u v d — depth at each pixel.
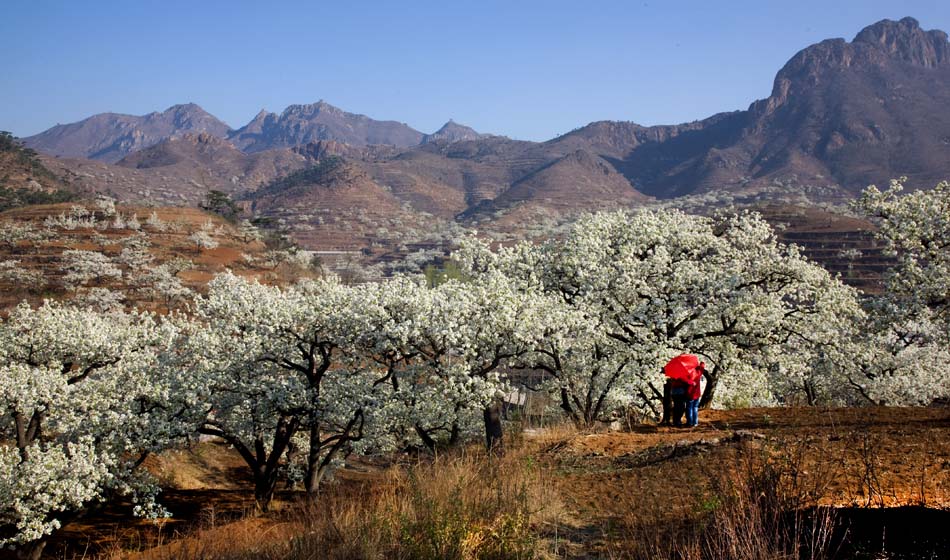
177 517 19.80
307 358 19.75
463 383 16.95
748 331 20.72
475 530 6.98
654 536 6.51
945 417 12.39
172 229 106.12
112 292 67.00
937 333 20.03
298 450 24.67
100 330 20.53
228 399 19.11
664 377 18.28
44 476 15.23
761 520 5.77
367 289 18.98
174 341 20.59
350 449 21.52
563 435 13.87
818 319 21.41
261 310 19.03
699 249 22.14
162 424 17.47
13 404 17.66
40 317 20.50
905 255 16.34
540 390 21.80
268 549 7.88
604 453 11.35
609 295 19.78
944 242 15.68
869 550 5.23
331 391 18.78
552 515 7.77
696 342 21.53
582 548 6.70
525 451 12.09
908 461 8.16
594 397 20.42
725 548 5.57
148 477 18.16
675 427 14.32
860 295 21.48
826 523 5.45
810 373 32.41
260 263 99.06
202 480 27.67
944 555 4.93
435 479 8.73
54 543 17.44
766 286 21.70
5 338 19.89
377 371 20.77
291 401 18.53
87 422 17.39
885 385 32.38
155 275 72.56
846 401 37.12
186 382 18.00
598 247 20.75
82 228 99.19
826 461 8.27
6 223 95.56
